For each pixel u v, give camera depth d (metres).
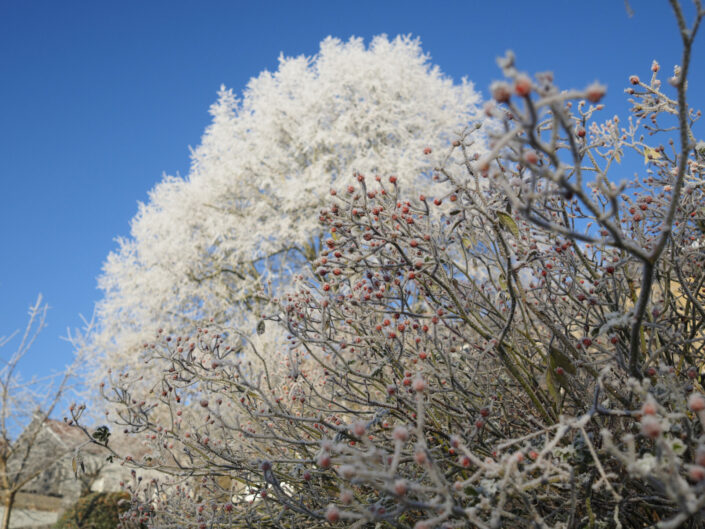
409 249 2.63
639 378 1.90
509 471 1.54
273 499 2.53
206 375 2.85
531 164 1.34
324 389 3.44
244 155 13.16
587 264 2.63
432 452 2.35
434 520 1.41
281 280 12.38
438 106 12.74
